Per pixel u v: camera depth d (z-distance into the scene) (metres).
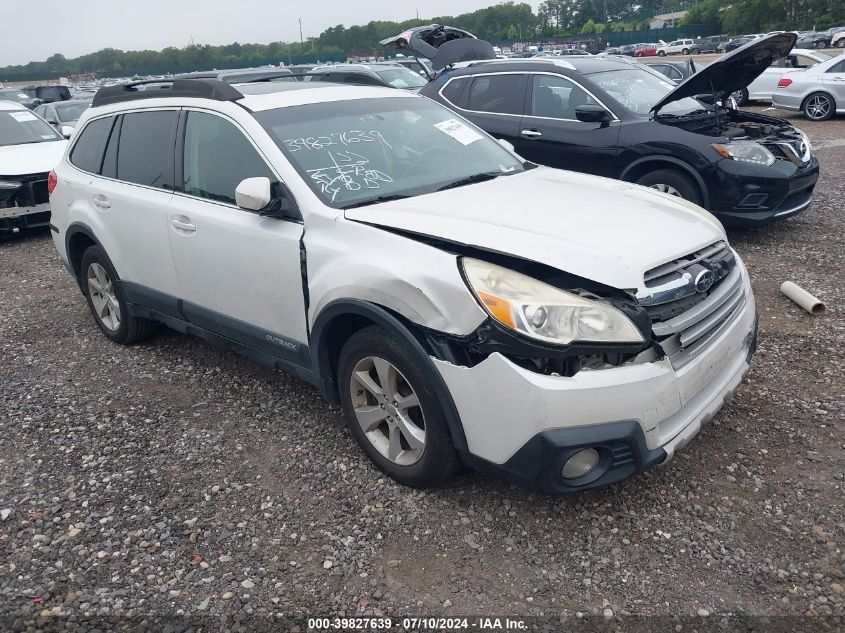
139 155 4.48
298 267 3.37
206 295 4.03
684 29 80.56
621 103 7.01
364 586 2.72
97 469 3.58
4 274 7.41
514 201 3.37
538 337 2.57
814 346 4.51
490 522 3.03
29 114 10.34
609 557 2.80
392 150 3.86
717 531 2.90
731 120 7.70
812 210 7.99
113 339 5.21
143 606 2.67
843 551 2.75
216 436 3.85
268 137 3.62
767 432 3.58
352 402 3.37
